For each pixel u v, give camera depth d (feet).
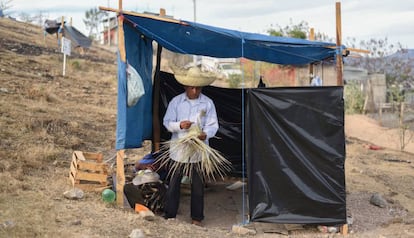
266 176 20.76
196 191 21.57
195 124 21.90
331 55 24.67
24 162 25.91
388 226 22.88
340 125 20.48
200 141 21.40
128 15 21.39
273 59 27.71
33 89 43.11
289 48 24.27
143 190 22.16
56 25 114.73
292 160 20.67
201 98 22.62
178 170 21.68
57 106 41.93
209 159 21.80
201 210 21.61
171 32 22.99
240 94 28.58
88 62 79.46
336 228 21.35
